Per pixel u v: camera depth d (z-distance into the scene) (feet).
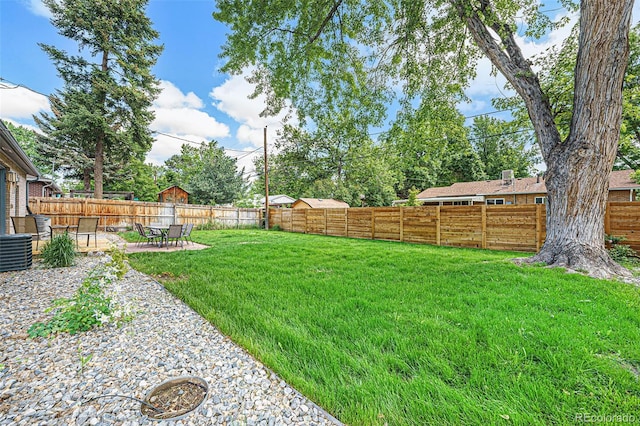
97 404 5.05
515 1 17.11
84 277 13.91
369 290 12.31
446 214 29.35
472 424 4.59
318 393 5.42
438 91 20.70
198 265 18.08
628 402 4.93
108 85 46.21
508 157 79.20
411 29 17.15
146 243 29.91
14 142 14.80
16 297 10.83
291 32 19.49
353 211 38.63
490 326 8.21
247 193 79.92
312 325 8.71
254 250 24.61
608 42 13.70
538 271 14.29
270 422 4.69
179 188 70.08
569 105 19.80
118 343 7.47
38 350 6.97
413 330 8.13
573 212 15.12
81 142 49.37
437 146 23.63
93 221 23.91
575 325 8.15
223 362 6.59
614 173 50.06
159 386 5.61
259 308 10.21
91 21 44.55
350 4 18.21
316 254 22.52
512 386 5.50
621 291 11.13
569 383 5.58
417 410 4.92
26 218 20.68
